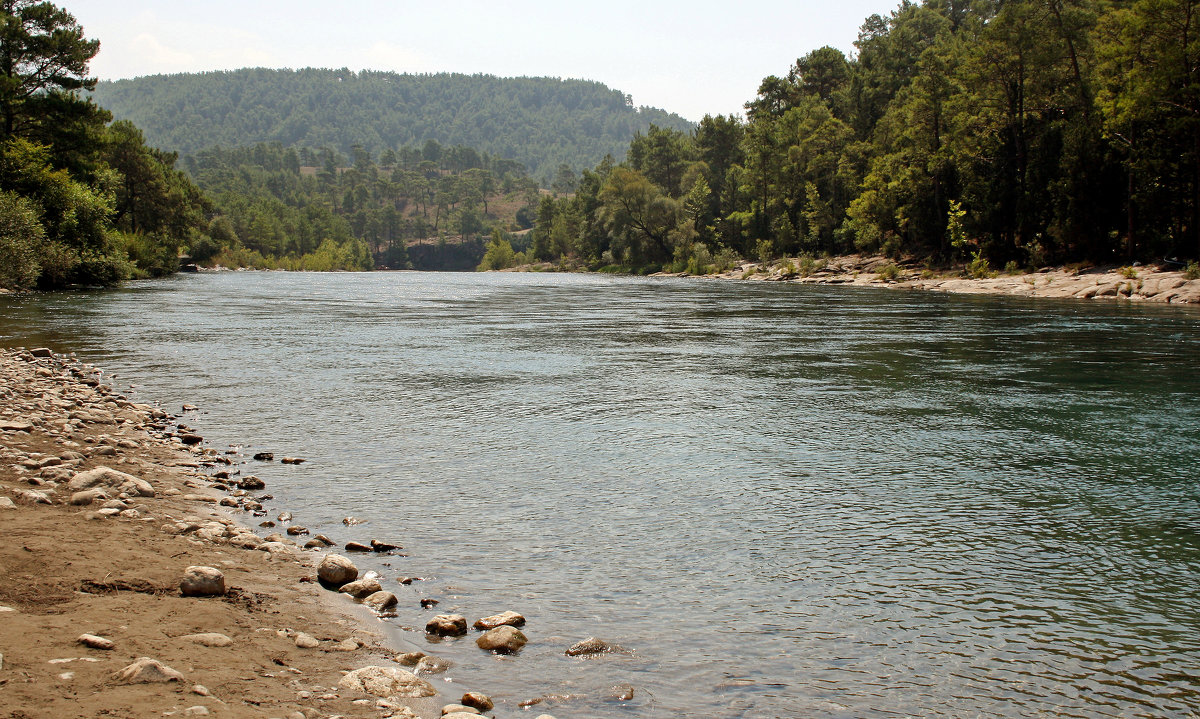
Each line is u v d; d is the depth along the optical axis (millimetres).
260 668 4582
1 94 50938
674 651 5207
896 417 13195
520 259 180000
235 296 49844
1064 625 5660
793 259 88375
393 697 4410
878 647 5309
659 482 9336
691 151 132375
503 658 5043
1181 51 46031
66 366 18141
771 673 4934
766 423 12734
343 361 20188
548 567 6688
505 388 16125
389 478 9430
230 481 9094
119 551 6375
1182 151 48531
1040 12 59750
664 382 16922
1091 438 11633
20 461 9172
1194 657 5195
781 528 7738
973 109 63875
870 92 93688
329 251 190125
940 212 67625
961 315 33812
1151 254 48625
